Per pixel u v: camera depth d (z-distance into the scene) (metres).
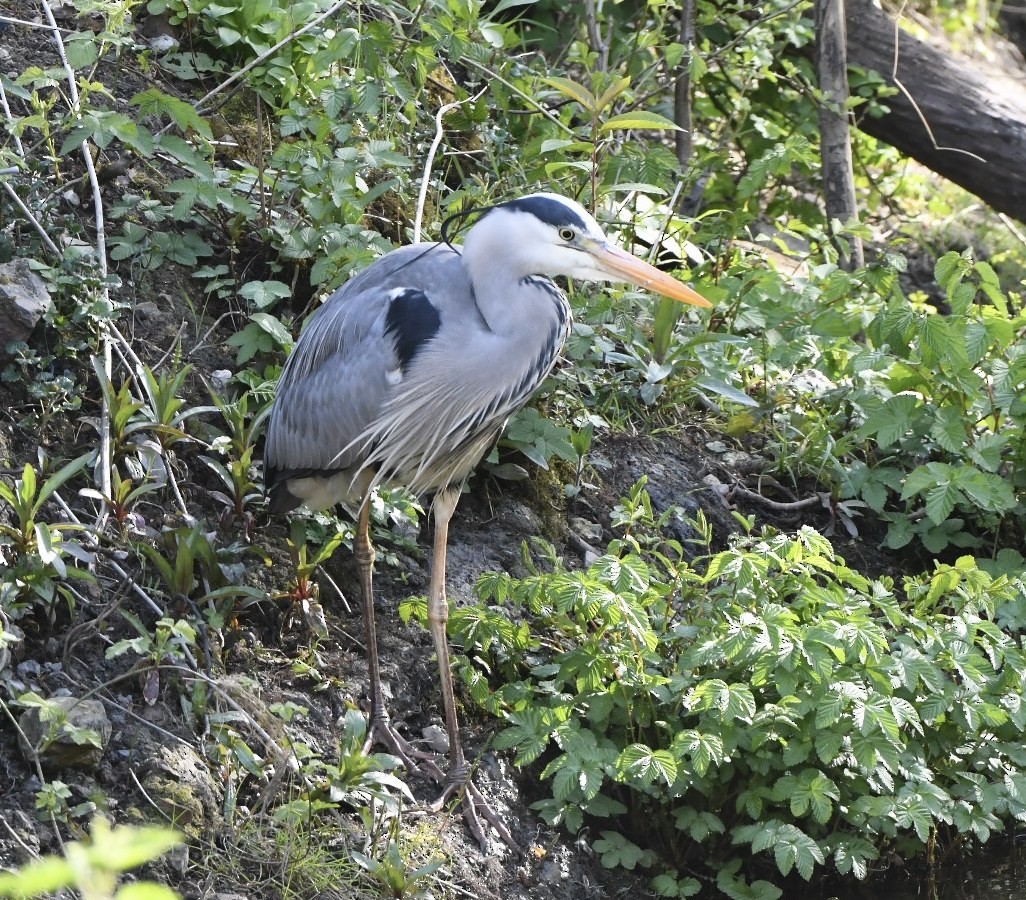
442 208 12.03
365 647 9.11
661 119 11.18
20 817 6.86
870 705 8.16
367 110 11.09
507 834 8.43
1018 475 11.41
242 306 10.70
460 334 8.34
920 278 17.45
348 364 8.48
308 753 7.76
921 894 9.30
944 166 16.38
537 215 8.24
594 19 14.29
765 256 14.42
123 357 9.52
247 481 9.23
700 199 15.66
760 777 8.70
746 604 8.93
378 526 9.91
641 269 8.30
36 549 7.84
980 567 11.07
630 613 8.41
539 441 10.47
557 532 10.70
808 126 16.05
